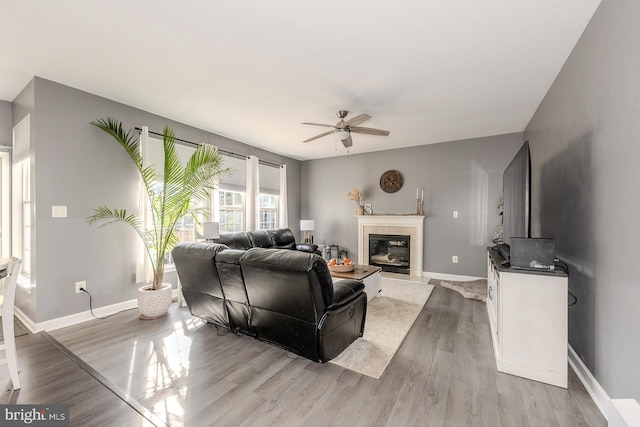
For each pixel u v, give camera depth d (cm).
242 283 231
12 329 186
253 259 211
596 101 184
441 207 520
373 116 381
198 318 316
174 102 337
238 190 508
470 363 223
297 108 354
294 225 669
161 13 188
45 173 280
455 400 179
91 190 313
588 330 195
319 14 188
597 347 183
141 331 281
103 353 237
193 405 174
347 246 630
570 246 229
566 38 212
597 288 183
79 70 264
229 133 464
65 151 294
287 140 508
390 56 238
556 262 223
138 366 217
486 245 480
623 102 154
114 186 332
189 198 356
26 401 176
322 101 333
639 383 142
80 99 304
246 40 217
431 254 529
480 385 195
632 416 124
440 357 233
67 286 295
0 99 328
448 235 513
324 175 658
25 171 321
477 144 488
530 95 312
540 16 188
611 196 166
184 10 184
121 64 253
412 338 269
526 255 203
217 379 201
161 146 380
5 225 340
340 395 184
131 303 346
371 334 277
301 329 210
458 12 185
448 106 346
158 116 379
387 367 218
